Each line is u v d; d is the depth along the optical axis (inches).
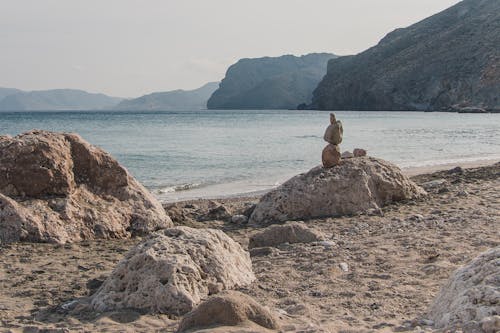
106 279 272.1
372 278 288.7
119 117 4392.2
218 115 5177.2
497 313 184.7
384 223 449.4
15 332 219.8
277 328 208.7
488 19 5708.7
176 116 4785.9
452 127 2385.6
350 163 534.0
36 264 337.4
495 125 2541.8
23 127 2534.5
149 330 221.9
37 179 425.1
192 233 285.1
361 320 225.1
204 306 211.2
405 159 1093.8
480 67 4945.9
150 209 462.6
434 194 573.0
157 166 1005.2
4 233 391.9
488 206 494.6
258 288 273.7
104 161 463.8
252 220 506.0
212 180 837.2
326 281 285.4
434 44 5757.9
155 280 251.0
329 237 398.3
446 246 347.3
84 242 406.9
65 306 255.3
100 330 222.1
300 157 1139.9
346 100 6245.1
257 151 1284.4
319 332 199.2
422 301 250.5
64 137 459.8
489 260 206.7
